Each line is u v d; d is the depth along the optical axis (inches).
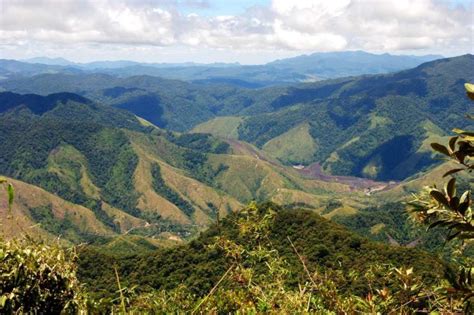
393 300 223.3
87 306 211.0
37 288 202.1
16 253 198.8
